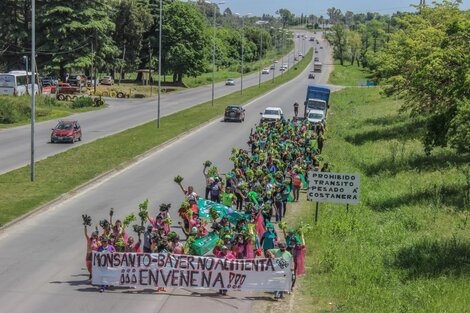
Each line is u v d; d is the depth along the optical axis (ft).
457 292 55.67
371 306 53.11
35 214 85.15
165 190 101.45
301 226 65.16
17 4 308.19
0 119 196.44
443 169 111.24
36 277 60.08
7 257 66.18
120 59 356.18
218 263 57.21
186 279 57.62
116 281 57.57
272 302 55.77
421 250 68.39
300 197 99.96
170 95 319.68
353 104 264.11
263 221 72.54
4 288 56.70
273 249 61.05
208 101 283.79
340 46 640.17
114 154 134.21
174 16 378.73
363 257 66.49
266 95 319.68
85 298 54.90
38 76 267.59
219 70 552.41
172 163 127.13
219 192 85.46
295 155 109.70
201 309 53.52
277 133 135.23
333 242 72.59
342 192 78.95
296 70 544.21
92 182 107.45
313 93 223.30
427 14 156.25
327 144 151.94
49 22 302.04
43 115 214.69
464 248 69.26
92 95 290.76
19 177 108.27
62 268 63.21
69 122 158.61
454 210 85.40
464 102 81.71
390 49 157.69
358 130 176.04
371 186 104.99
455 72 92.38
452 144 85.71
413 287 57.57
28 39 313.53
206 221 70.49
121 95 298.76
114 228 61.16
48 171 114.32
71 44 302.04
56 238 73.82
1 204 88.28
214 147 149.18
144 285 57.82
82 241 72.79
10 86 244.63
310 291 58.23
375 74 163.22
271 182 86.53
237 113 203.82
